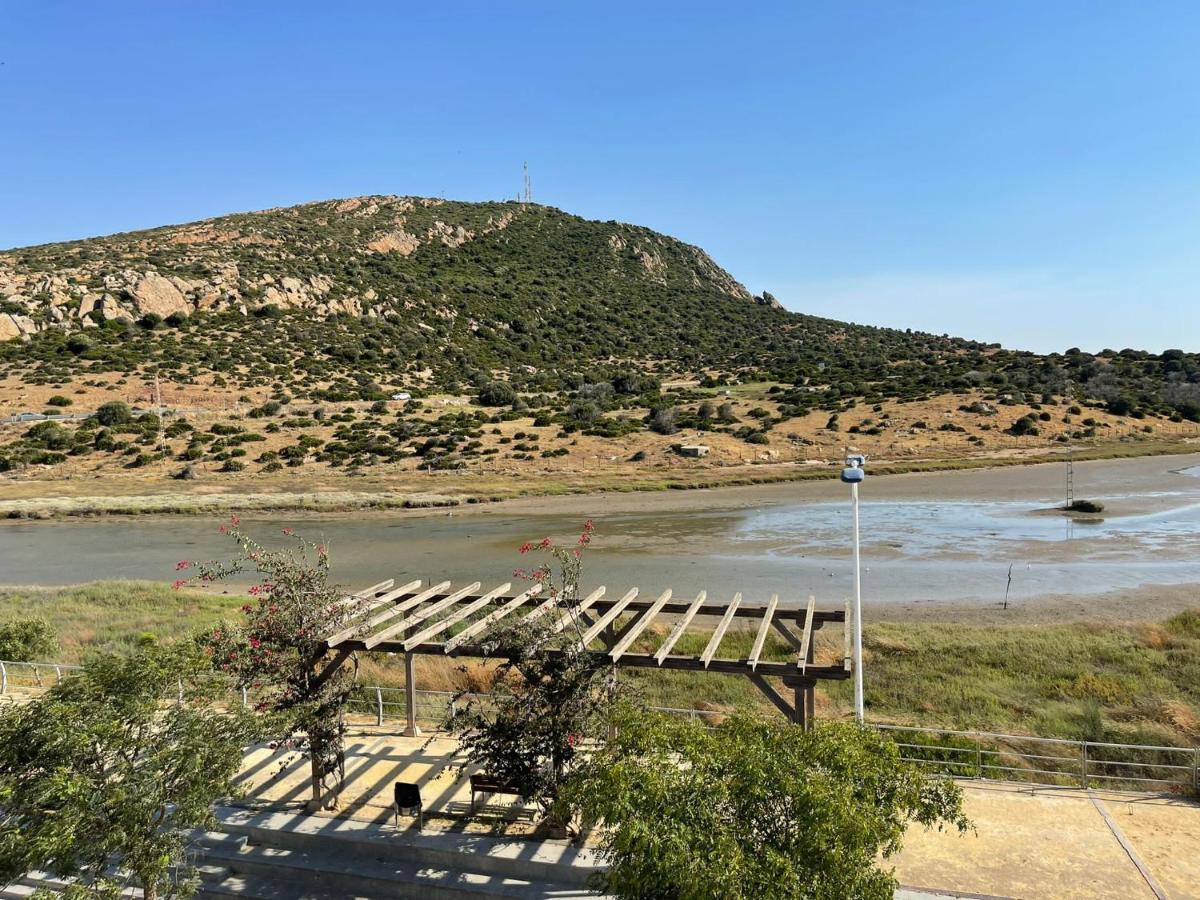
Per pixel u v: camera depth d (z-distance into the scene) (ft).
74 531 147.13
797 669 29.78
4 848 19.45
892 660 60.59
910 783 21.25
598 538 123.54
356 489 176.55
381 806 33.01
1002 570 95.04
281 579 32.50
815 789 18.29
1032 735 44.78
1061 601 80.79
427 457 204.13
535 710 29.25
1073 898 26.27
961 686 54.29
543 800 29.35
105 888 20.54
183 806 21.86
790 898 17.35
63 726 20.95
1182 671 56.08
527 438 220.02
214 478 187.73
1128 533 114.93
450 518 149.38
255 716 25.30
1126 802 33.32
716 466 195.72
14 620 64.64
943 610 78.84
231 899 28.53
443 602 38.68
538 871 28.30
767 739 21.03
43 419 219.41
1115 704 50.85
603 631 39.40
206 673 28.19
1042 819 31.81
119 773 21.98
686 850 17.71
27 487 180.75
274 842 30.99
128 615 79.82
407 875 28.66
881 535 119.03
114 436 212.23
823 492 165.48
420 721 44.39
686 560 105.29
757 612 37.35
